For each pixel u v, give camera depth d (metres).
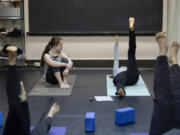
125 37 6.40
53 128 3.15
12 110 2.25
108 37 6.43
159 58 2.30
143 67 6.49
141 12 6.32
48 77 4.94
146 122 3.33
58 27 6.43
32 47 6.51
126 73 4.66
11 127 2.30
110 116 3.53
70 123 3.31
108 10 6.34
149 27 6.38
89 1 6.32
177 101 2.31
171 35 6.02
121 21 6.36
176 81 2.35
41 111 3.72
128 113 3.28
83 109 3.79
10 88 2.25
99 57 6.52
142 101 4.08
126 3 6.30
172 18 5.97
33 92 4.58
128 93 4.44
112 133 3.04
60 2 6.34
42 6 6.35
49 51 4.90
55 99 4.23
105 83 5.12
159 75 2.30
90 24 6.40
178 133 2.11
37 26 6.43
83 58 6.53
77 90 4.70
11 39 6.50
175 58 2.43
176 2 5.86
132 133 3.00
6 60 6.58
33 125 3.24
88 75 5.79
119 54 6.47
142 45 6.46
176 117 2.32
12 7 6.33
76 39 6.46
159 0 6.28
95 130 3.12
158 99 2.34
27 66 6.50
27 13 6.39
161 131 2.34
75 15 6.37
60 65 4.82
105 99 4.17
